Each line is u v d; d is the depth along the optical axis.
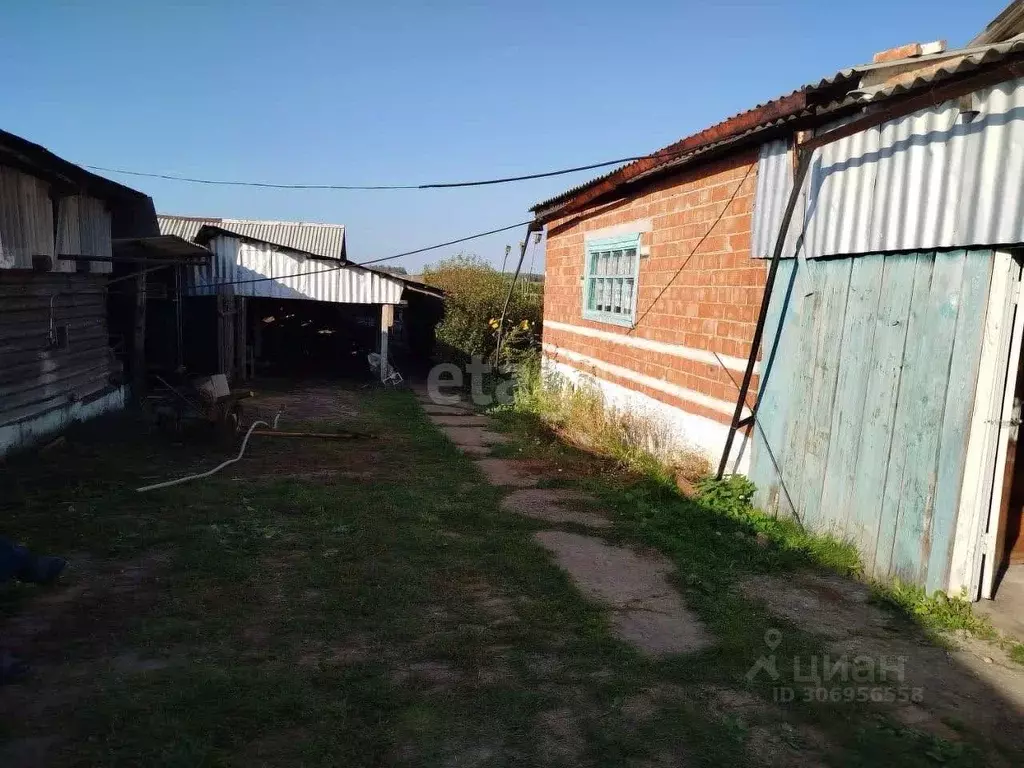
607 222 10.80
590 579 5.04
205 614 4.27
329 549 5.48
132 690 3.37
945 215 4.45
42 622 4.12
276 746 2.99
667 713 3.27
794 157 6.01
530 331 17.86
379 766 2.87
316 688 3.45
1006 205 4.04
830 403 5.59
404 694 3.39
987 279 4.22
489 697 3.38
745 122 6.08
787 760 2.95
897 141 4.86
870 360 5.15
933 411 4.55
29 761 2.83
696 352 7.86
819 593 4.81
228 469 8.13
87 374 10.79
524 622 4.25
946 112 4.45
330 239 32.03
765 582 5.01
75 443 9.10
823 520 5.62
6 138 7.17
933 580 4.50
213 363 17.06
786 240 6.14
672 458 8.16
